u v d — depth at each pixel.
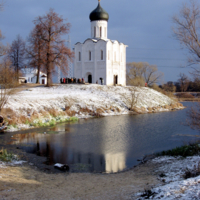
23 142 20.73
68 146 19.67
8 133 24.31
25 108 30.69
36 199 8.52
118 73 61.56
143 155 17.34
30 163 14.78
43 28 46.50
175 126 29.92
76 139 22.28
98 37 61.12
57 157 16.55
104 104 42.66
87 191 9.70
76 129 27.23
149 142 21.45
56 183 11.04
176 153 16.06
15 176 11.62
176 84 111.81
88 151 18.28
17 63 56.47
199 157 14.12
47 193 9.30
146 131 26.66
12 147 18.89
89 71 60.44
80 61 61.88
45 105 34.47
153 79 87.00
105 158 16.55
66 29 47.78
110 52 59.03
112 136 23.86
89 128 27.97
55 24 46.91
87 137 23.23
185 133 25.64
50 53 46.44
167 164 13.95
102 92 48.19
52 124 30.05
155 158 15.83
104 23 61.12
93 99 42.97
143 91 55.50
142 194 8.55
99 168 14.40
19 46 56.31
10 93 31.62
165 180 11.10
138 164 15.19
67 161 15.70
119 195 8.95
